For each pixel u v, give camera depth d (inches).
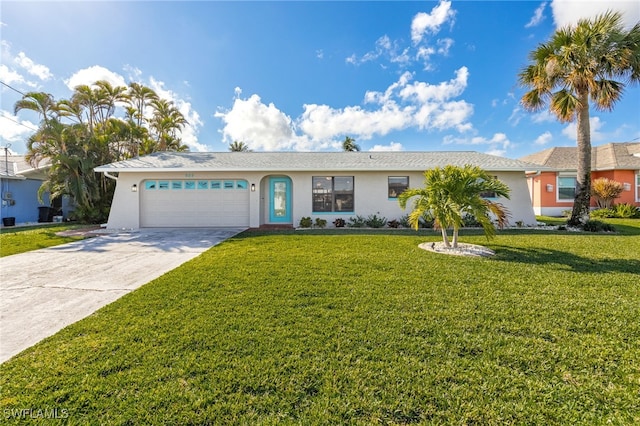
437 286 187.2
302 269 227.5
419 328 131.9
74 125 587.2
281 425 80.0
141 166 503.8
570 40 405.1
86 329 132.1
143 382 96.2
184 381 96.8
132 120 796.6
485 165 512.7
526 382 95.9
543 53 422.3
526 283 192.1
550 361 107.0
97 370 102.3
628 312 146.1
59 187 553.6
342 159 575.5
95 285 199.6
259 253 287.1
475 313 146.9
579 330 129.4
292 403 87.9
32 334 130.4
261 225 536.4
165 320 140.6
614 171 727.1
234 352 113.3
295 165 519.5
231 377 98.4
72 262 265.6
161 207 528.7
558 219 646.5
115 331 130.2
